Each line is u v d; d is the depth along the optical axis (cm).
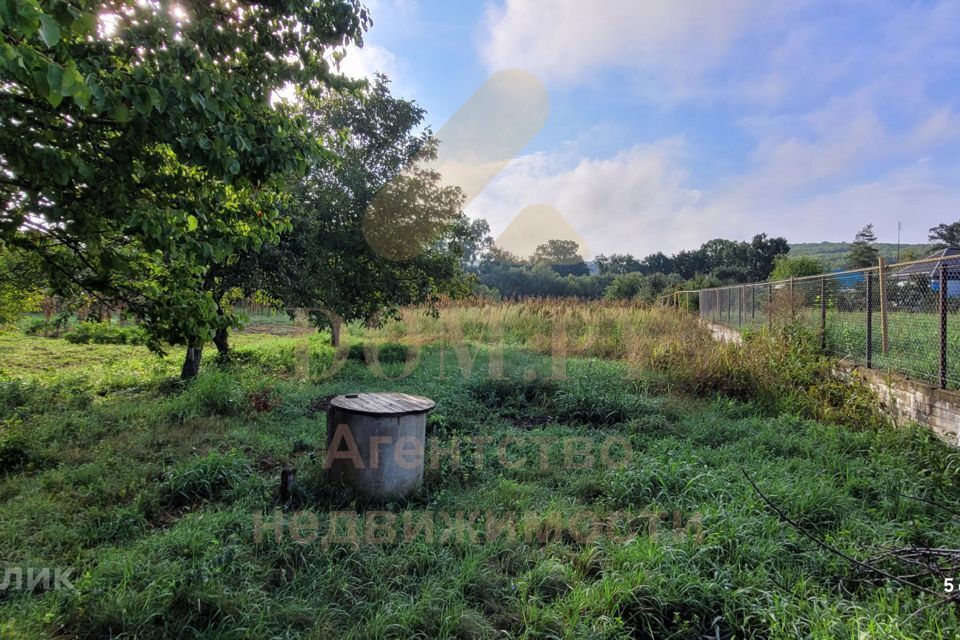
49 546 263
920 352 505
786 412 572
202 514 304
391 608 224
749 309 1023
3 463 384
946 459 394
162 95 244
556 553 276
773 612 220
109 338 1342
